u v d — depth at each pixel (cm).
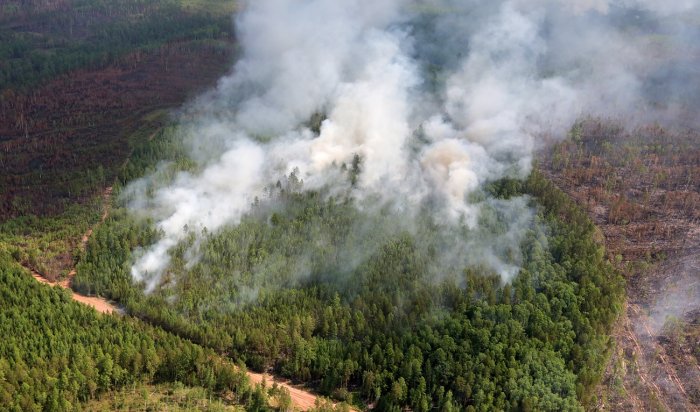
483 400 18725
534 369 19375
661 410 18812
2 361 18338
